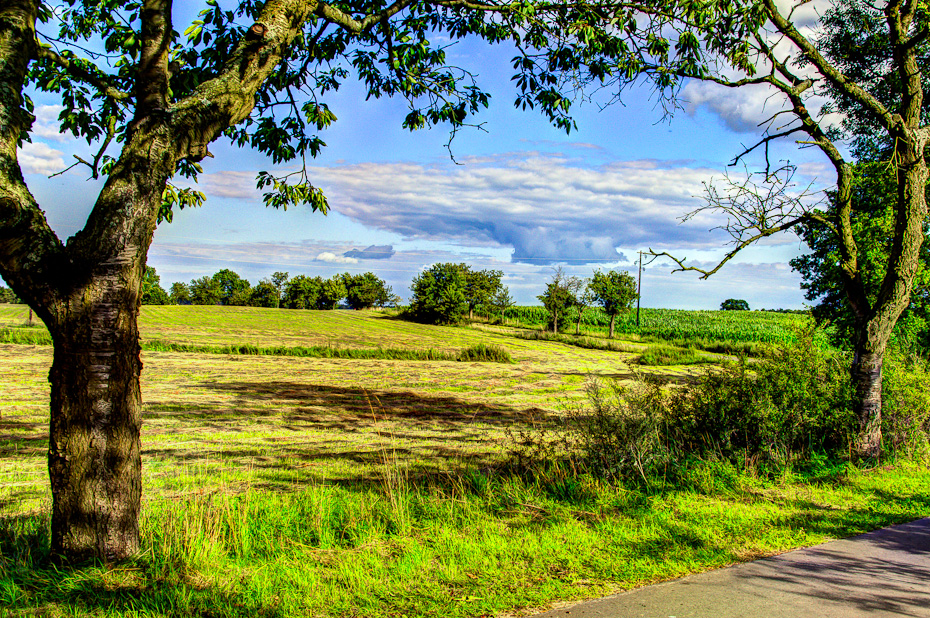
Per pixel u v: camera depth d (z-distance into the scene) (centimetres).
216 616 351
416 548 478
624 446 728
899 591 410
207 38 639
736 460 797
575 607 372
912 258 875
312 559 454
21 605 355
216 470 885
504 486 674
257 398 1791
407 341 4912
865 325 902
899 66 902
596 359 3875
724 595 394
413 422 1458
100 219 404
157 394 1784
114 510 416
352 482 794
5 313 5334
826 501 663
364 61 740
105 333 407
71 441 407
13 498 680
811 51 875
